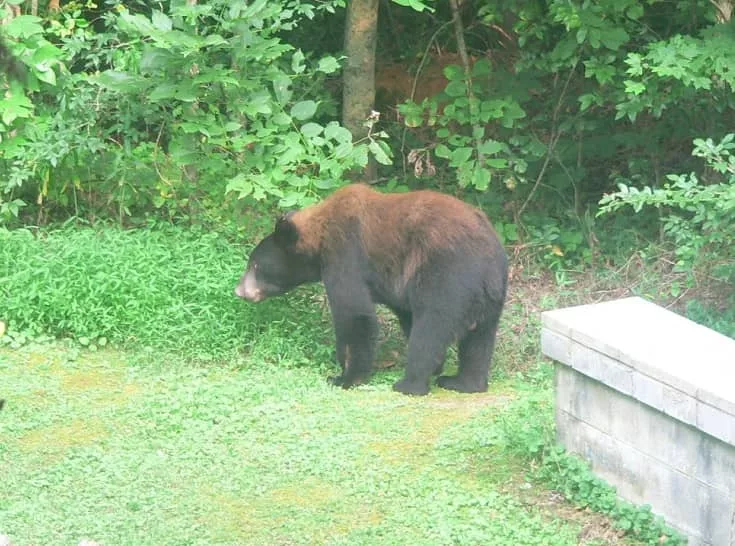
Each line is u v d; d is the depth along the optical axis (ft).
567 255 38.32
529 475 23.89
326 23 46.09
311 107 34.63
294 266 30.66
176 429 26.68
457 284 28.40
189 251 34.01
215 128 33.78
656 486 21.52
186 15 33.09
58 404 28.07
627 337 22.53
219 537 21.67
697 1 37.58
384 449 25.81
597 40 35.22
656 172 39.81
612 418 22.48
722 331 30.76
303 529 22.03
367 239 29.53
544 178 41.45
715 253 34.55
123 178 36.70
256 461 25.07
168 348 31.24
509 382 30.66
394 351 32.81
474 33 44.60
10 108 34.24
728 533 19.83
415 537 21.58
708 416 19.80
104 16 37.52
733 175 33.09
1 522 21.91
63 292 31.83
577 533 21.74
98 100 36.45
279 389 29.04
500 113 37.58
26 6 38.47
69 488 23.63
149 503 23.03
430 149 42.32
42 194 36.91
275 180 34.22
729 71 33.22
